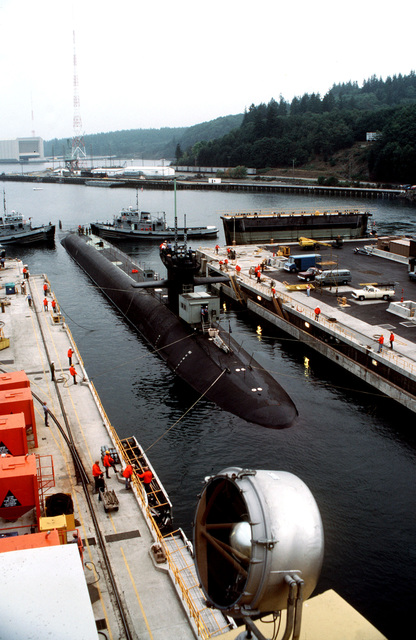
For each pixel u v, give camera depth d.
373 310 66.75
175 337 58.16
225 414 46.34
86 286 93.00
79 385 46.97
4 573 9.33
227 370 49.94
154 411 47.34
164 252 60.00
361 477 37.97
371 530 32.53
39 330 61.75
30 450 36.34
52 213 197.25
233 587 9.11
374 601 27.42
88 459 35.41
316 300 71.19
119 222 137.88
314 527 8.66
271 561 8.30
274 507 8.56
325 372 56.94
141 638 22.19
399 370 49.44
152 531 28.23
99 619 22.55
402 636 25.42
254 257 98.75
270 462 39.69
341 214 121.38
